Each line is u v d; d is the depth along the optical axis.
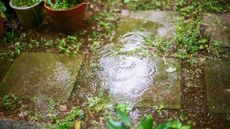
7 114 1.98
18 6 2.40
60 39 2.38
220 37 2.29
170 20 2.45
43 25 2.49
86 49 2.30
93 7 2.60
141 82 2.07
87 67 2.18
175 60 2.18
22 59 2.27
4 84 2.12
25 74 2.17
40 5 2.43
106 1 2.65
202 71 2.10
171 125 1.59
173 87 2.03
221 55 2.19
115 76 2.12
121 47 2.29
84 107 1.98
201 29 2.36
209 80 2.05
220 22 2.39
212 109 1.91
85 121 1.91
